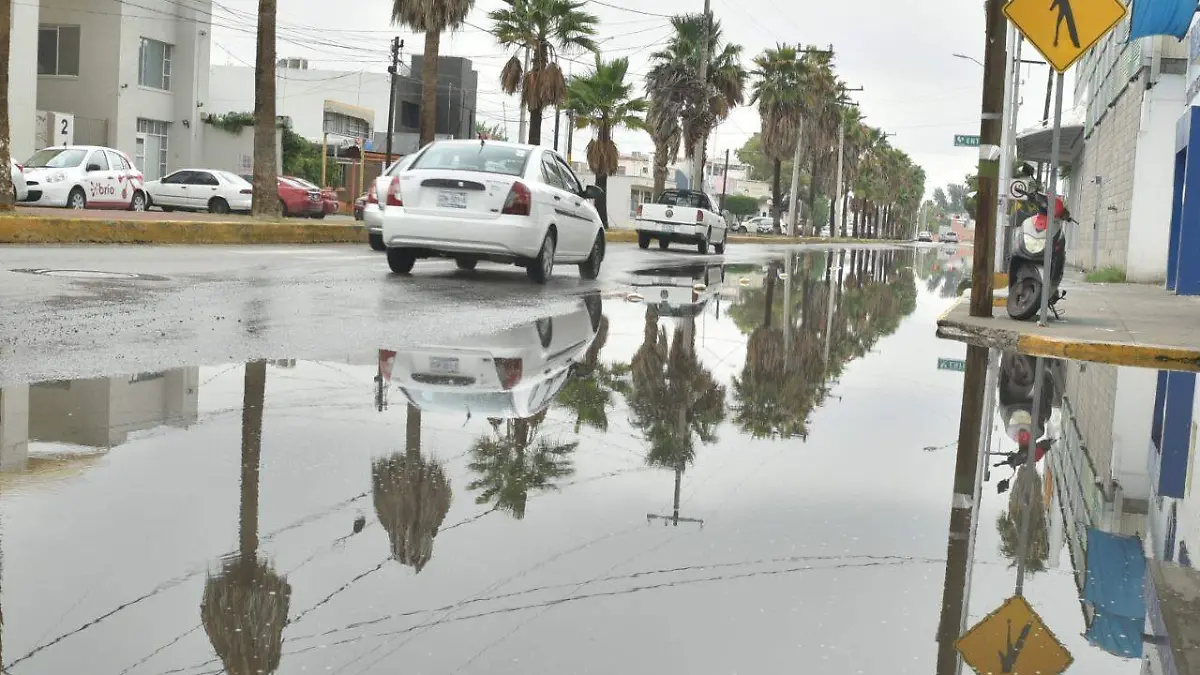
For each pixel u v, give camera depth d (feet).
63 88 132.57
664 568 9.32
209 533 9.62
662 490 12.17
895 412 19.06
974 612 8.63
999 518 11.85
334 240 76.84
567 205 46.06
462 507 10.94
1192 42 68.08
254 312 27.73
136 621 7.57
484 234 41.63
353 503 10.85
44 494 10.66
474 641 7.48
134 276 35.09
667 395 19.17
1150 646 8.03
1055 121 34.83
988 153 36.65
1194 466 15.72
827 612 8.46
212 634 7.39
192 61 144.97
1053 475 14.39
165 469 11.83
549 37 137.69
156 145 142.82
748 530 10.71
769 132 232.53
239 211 111.04
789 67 229.86
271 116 81.56
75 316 24.56
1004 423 18.51
